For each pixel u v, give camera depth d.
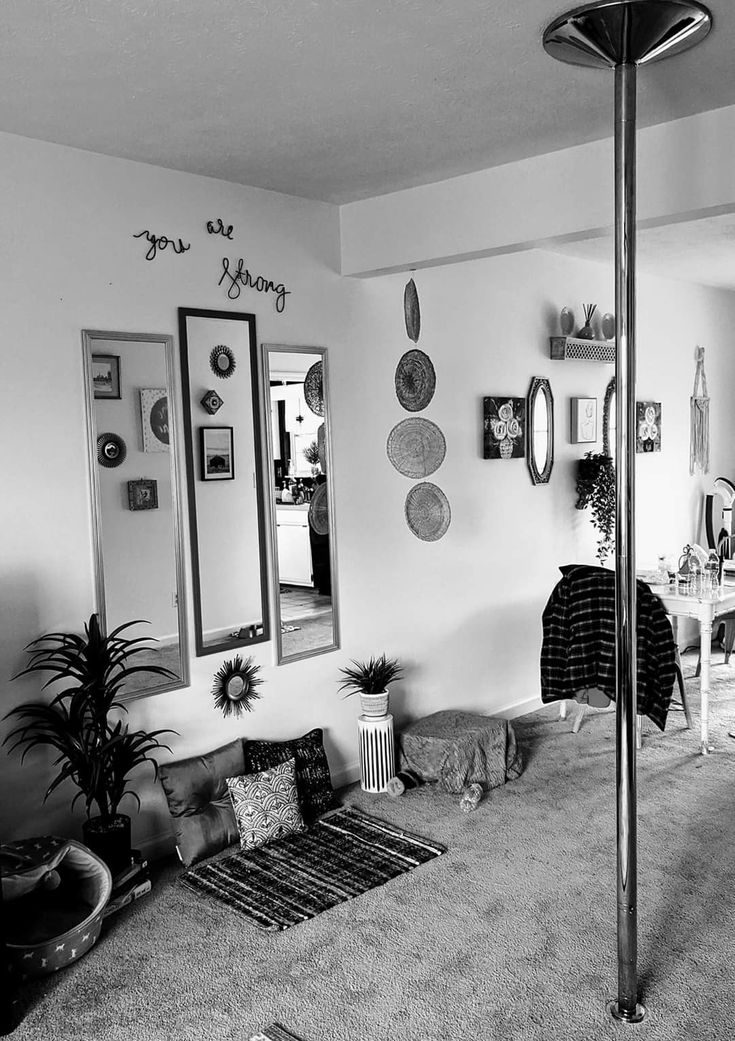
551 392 5.37
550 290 5.34
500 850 3.53
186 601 3.61
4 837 3.13
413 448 4.55
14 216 3.08
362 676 4.18
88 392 3.27
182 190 3.55
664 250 5.42
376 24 2.23
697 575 4.91
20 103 2.75
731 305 7.27
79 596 3.29
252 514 3.84
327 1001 2.61
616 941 2.87
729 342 7.29
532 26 2.26
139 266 3.43
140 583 3.46
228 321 3.73
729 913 3.03
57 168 3.18
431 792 4.12
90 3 2.09
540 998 2.60
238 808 3.57
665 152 3.09
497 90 2.71
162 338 3.50
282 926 3.01
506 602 5.16
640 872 3.33
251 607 3.85
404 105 2.83
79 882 2.99
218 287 3.69
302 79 2.59
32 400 3.14
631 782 2.44
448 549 4.77
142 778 3.51
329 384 4.13
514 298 5.10
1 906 2.53
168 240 3.51
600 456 5.61
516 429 5.13
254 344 3.82
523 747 4.71
